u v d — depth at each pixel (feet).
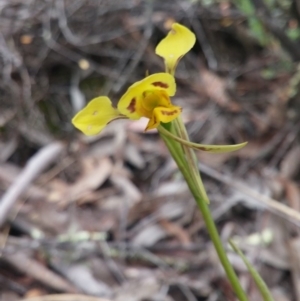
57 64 2.23
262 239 1.58
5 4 2.23
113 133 2.05
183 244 1.61
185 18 2.32
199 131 2.08
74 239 1.59
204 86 2.22
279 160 1.87
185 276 1.52
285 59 2.01
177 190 1.80
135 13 2.31
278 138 1.93
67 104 2.17
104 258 1.55
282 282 1.51
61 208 1.75
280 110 1.99
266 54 2.29
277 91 2.11
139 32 2.27
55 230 1.67
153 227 1.69
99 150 2.01
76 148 2.03
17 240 1.58
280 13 2.02
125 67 2.25
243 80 2.27
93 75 2.24
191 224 1.70
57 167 1.96
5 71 2.09
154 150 2.02
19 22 2.18
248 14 1.79
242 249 1.57
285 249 1.54
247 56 2.35
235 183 1.65
